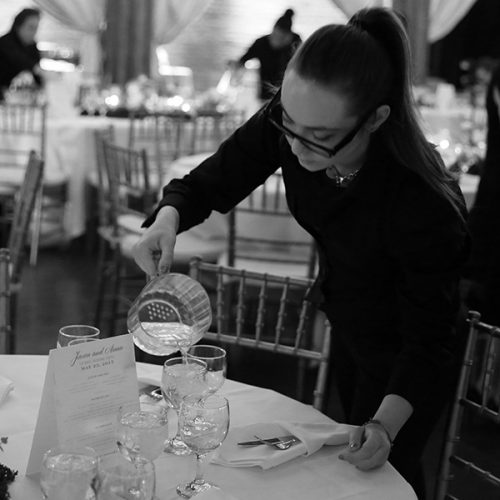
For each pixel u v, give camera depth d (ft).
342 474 5.02
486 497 9.59
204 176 6.64
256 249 13.03
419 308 5.52
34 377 6.14
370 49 5.04
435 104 26.68
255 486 4.81
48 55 27.04
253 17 31.42
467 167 15.83
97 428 4.78
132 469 3.86
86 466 3.93
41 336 13.98
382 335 6.04
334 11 32.45
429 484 9.91
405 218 5.39
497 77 10.17
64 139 19.19
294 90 5.01
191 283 5.50
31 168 10.78
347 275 5.98
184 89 25.52
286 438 5.27
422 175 5.35
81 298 16.17
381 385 6.11
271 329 13.87
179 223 6.50
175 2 27.14
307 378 12.73
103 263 14.39
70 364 4.68
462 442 10.87
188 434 4.51
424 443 6.12
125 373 4.89
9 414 5.51
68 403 4.67
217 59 31.19
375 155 5.44
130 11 26.27
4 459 4.89
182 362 5.48
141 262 6.27
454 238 5.36
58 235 20.11
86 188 19.71
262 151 6.50
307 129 5.11
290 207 6.12
